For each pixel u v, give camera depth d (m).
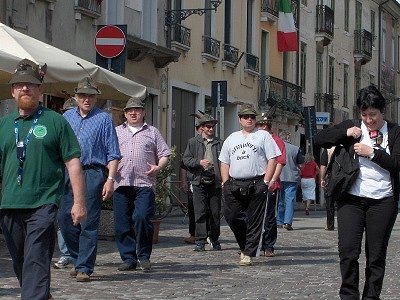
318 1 55.72
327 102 56.31
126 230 14.73
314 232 25.06
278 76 48.97
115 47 21.92
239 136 15.84
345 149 10.38
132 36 31.53
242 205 15.97
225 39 42.25
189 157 18.50
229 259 17.00
